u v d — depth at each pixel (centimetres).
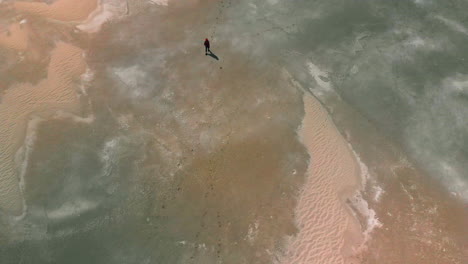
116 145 1966
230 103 2141
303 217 1700
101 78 2245
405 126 2038
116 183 1838
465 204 1756
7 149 1934
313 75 2278
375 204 1745
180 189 1812
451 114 2077
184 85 2223
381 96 2167
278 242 1638
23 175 1852
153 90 2198
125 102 2141
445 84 2203
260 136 1991
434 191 1800
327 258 1583
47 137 1983
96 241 1667
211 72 2288
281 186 1803
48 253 1636
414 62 2322
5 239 1672
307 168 1858
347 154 1917
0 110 2084
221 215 1727
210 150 1947
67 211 1752
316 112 2092
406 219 1706
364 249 1616
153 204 1769
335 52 2397
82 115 2080
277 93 2183
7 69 2280
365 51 2392
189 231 1686
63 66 2295
